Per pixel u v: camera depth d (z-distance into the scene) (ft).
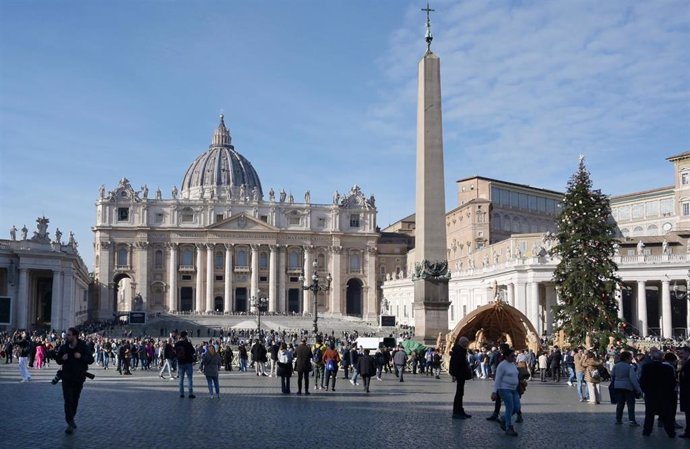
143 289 446.60
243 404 69.10
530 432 52.54
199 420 56.59
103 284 442.50
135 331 339.36
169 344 110.22
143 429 51.55
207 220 458.09
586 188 152.46
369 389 89.04
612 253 153.69
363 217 480.23
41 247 242.99
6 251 234.99
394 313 424.05
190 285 455.22
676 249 251.19
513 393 51.55
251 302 431.43
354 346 122.72
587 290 148.15
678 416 67.97
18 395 76.38
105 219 447.42
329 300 469.98
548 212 440.86
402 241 498.28
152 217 453.58
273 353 119.65
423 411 64.08
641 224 336.08
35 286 283.38
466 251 393.50
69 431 49.52
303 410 64.18
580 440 49.29
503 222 407.85
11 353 149.89
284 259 465.88
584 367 77.77
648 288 259.80
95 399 73.15
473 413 63.05
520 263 250.37
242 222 459.32
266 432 50.37
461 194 422.82
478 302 296.92
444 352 111.86
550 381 110.83
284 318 404.98
